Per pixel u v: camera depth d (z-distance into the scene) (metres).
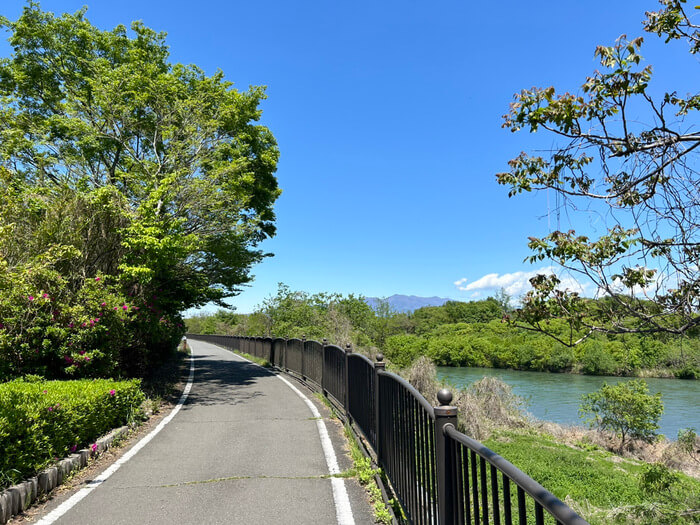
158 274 12.05
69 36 16.20
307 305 24.08
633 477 9.82
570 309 4.99
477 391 17.30
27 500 4.27
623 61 3.50
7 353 8.01
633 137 3.84
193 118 13.55
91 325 8.73
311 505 4.40
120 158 15.53
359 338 22.47
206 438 7.06
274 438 7.04
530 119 3.97
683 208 3.86
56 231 9.55
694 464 12.06
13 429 4.30
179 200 12.72
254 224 15.80
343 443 6.73
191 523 3.99
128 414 7.57
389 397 4.68
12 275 7.74
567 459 11.37
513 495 7.25
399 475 4.17
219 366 19.78
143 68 14.37
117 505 4.38
